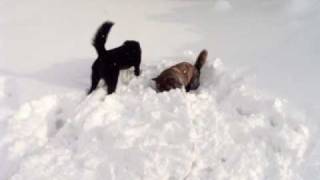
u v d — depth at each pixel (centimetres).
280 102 549
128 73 612
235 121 528
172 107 531
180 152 482
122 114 534
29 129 522
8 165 487
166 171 470
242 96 560
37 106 547
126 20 759
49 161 483
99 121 521
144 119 521
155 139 496
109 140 500
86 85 591
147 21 758
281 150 501
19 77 604
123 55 573
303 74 615
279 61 646
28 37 703
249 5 822
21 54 658
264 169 479
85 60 645
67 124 523
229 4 827
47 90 579
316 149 498
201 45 687
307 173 472
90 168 475
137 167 471
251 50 674
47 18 766
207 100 557
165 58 648
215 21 764
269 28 736
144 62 636
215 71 611
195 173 477
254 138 513
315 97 570
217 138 504
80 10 796
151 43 688
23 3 823
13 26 736
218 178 470
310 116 537
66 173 470
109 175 468
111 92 564
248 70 623
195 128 512
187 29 736
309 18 756
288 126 522
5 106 559
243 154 490
